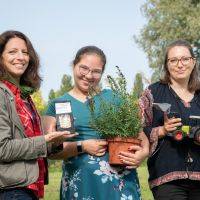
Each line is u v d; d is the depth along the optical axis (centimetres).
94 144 247
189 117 269
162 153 267
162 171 266
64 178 256
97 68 256
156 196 268
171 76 280
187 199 267
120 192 247
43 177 227
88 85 257
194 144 266
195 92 281
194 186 266
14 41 229
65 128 235
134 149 247
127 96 248
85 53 257
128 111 246
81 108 256
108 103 248
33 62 238
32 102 233
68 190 253
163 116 272
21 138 216
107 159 250
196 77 280
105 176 247
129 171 251
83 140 253
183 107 273
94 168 248
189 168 265
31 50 236
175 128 261
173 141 266
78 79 258
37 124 228
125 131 245
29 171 214
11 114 215
